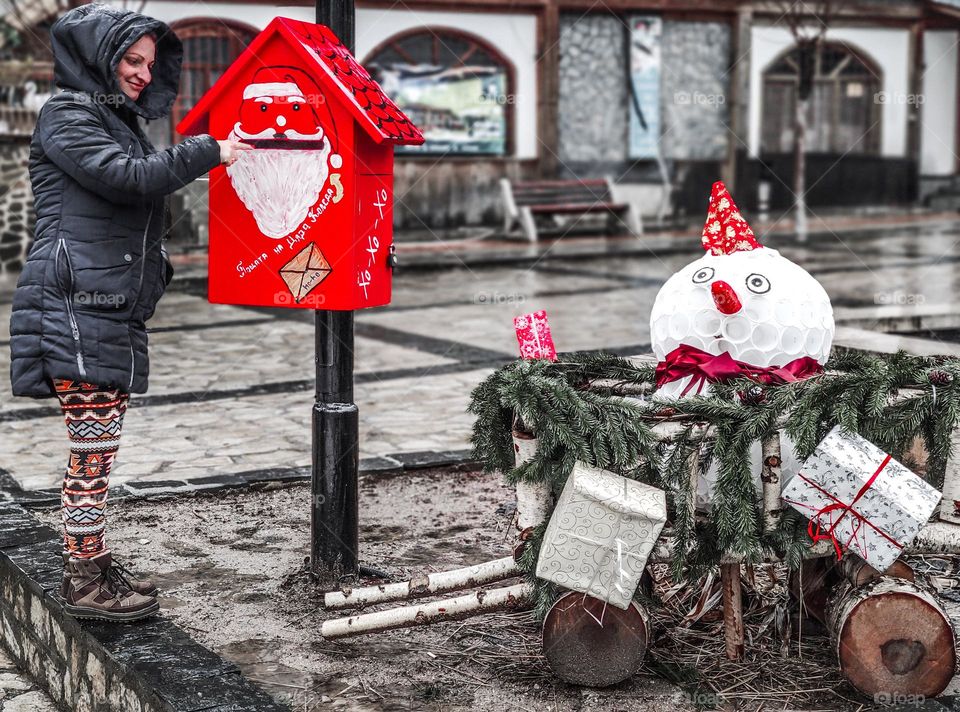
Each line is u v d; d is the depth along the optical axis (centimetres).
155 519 480
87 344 328
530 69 1964
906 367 313
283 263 377
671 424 313
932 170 2256
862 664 302
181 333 969
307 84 363
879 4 2142
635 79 2048
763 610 350
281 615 377
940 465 312
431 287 1285
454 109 1925
